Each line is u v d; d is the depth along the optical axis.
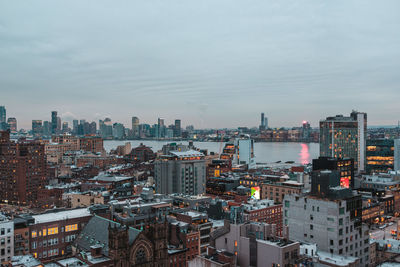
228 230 110.44
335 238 117.75
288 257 98.44
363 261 126.75
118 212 180.00
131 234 131.25
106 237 137.25
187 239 149.38
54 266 124.94
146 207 178.38
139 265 127.56
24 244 145.38
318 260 103.88
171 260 140.88
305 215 125.88
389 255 135.75
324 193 125.38
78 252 144.38
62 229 154.62
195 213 177.88
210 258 107.12
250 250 103.62
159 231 132.75
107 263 121.38
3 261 140.00
